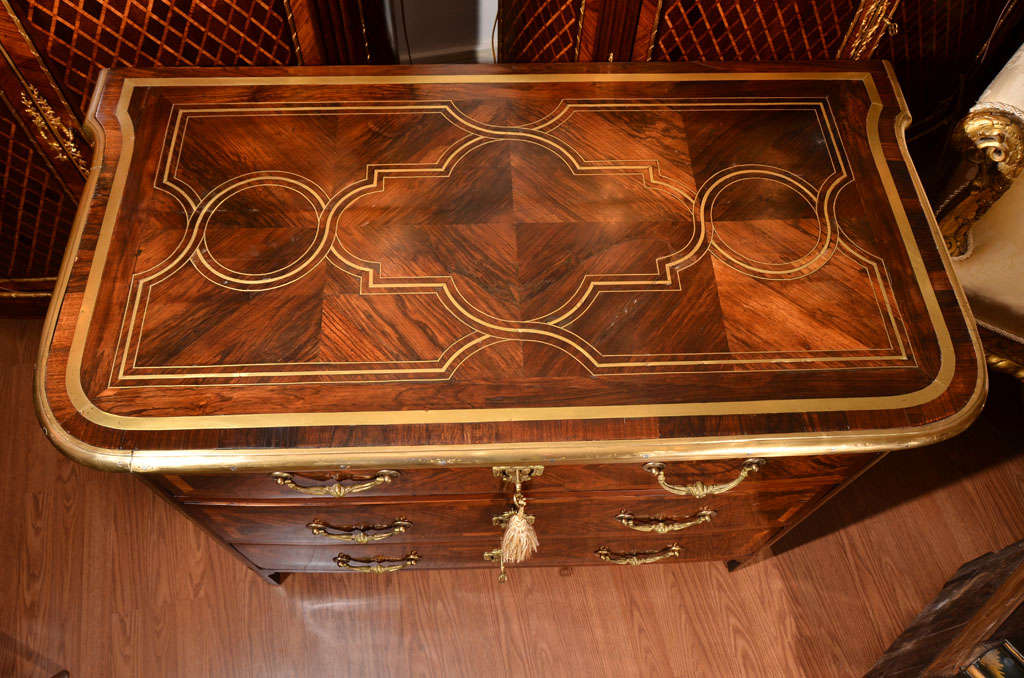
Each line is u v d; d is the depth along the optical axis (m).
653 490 0.98
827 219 1.00
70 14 1.13
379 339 0.89
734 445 0.83
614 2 1.30
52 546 1.37
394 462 0.81
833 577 1.40
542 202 1.01
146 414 0.82
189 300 0.90
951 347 0.90
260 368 0.86
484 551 1.18
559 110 1.09
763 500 1.04
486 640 1.33
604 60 1.43
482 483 0.93
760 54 1.35
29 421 1.49
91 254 0.92
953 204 1.21
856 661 1.32
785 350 0.90
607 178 1.03
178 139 1.03
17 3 1.10
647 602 1.37
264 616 1.34
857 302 0.94
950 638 1.14
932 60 1.46
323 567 1.23
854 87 1.12
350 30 1.41
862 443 0.84
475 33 1.79
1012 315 1.28
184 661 1.29
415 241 0.97
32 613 1.31
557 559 1.21
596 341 0.89
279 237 0.96
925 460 1.53
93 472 1.45
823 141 1.07
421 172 1.02
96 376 0.84
